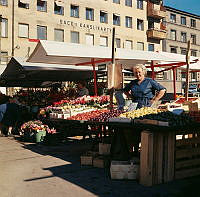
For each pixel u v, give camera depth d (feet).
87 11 117.80
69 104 30.37
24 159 20.18
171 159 14.97
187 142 15.85
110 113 19.69
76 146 25.57
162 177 14.61
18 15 99.50
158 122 14.62
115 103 30.27
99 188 13.74
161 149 14.55
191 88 60.95
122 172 15.17
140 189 13.58
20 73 46.11
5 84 52.80
